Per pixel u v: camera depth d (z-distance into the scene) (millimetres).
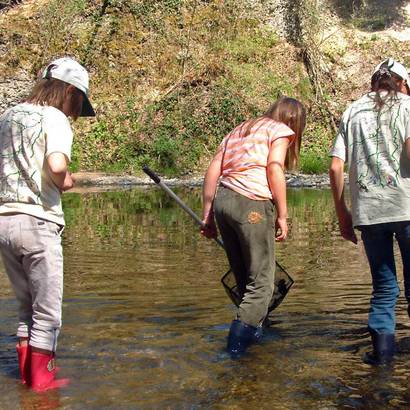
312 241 8086
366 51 22266
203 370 3545
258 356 3779
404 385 3314
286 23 22234
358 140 3924
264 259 4066
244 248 4086
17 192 3402
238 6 22188
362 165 3893
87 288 5531
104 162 19906
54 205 3451
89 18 21828
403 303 5031
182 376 3451
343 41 22375
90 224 9664
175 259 6902
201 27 21984
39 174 3410
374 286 3908
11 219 3395
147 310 4801
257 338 4055
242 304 4027
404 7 23531
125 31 21719
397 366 3605
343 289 5484
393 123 3846
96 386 3318
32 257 3395
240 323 3953
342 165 4020
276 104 4348
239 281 4352
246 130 4230
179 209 11398
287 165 4379
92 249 7551
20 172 3412
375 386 3301
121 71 21328
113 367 3590
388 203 3812
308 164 18438
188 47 21562
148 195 13797
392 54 22250
